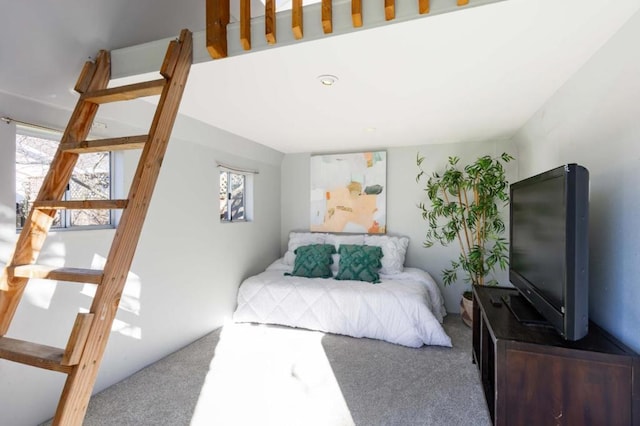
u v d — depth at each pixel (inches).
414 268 156.9
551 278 60.7
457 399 84.4
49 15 63.4
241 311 138.9
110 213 93.0
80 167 86.7
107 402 83.2
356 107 100.3
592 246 69.5
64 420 42.2
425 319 116.6
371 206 166.6
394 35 57.5
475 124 120.5
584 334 53.7
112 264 48.9
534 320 66.1
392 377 95.3
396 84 81.1
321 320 127.9
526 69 71.9
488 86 82.3
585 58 66.4
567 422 54.2
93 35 71.1
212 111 104.7
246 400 84.4
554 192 59.7
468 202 150.6
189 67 66.7
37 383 74.0
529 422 56.1
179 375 96.7
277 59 66.7
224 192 146.6
